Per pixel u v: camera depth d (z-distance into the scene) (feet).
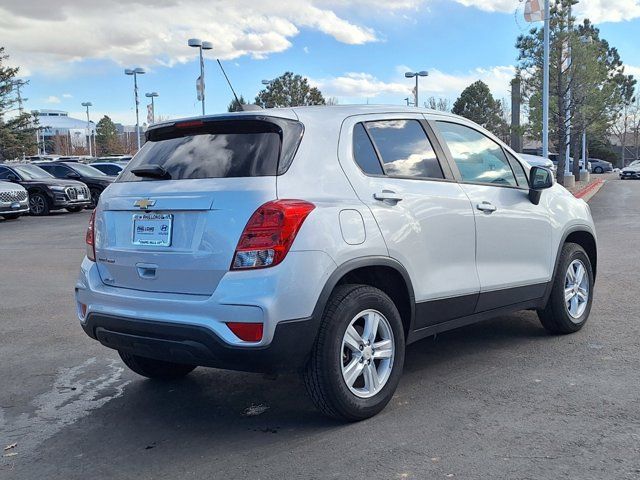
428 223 14.51
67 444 12.97
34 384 16.62
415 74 132.05
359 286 13.20
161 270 12.79
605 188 107.14
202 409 14.65
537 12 76.02
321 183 12.89
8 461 12.28
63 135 315.58
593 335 19.03
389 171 14.34
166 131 14.43
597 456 11.43
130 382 16.67
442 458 11.58
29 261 37.78
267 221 11.86
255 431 13.23
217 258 12.05
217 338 11.84
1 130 163.02
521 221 17.15
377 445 12.21
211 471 11.55
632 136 321.52
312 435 12.84
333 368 12.55
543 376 15.69
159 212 13.00
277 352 11.85
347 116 14.19
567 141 100.58
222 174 12.70
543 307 18.40
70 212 76.89
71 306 25.46
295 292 11.87
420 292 14.34
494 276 16.33
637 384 14.90
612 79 103.30
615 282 26.16
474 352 17.88
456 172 15.92
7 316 23.94
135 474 11.59
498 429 12.71
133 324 12.89
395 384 13.85
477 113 195.21
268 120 12.97
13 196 66.08
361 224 13.05
